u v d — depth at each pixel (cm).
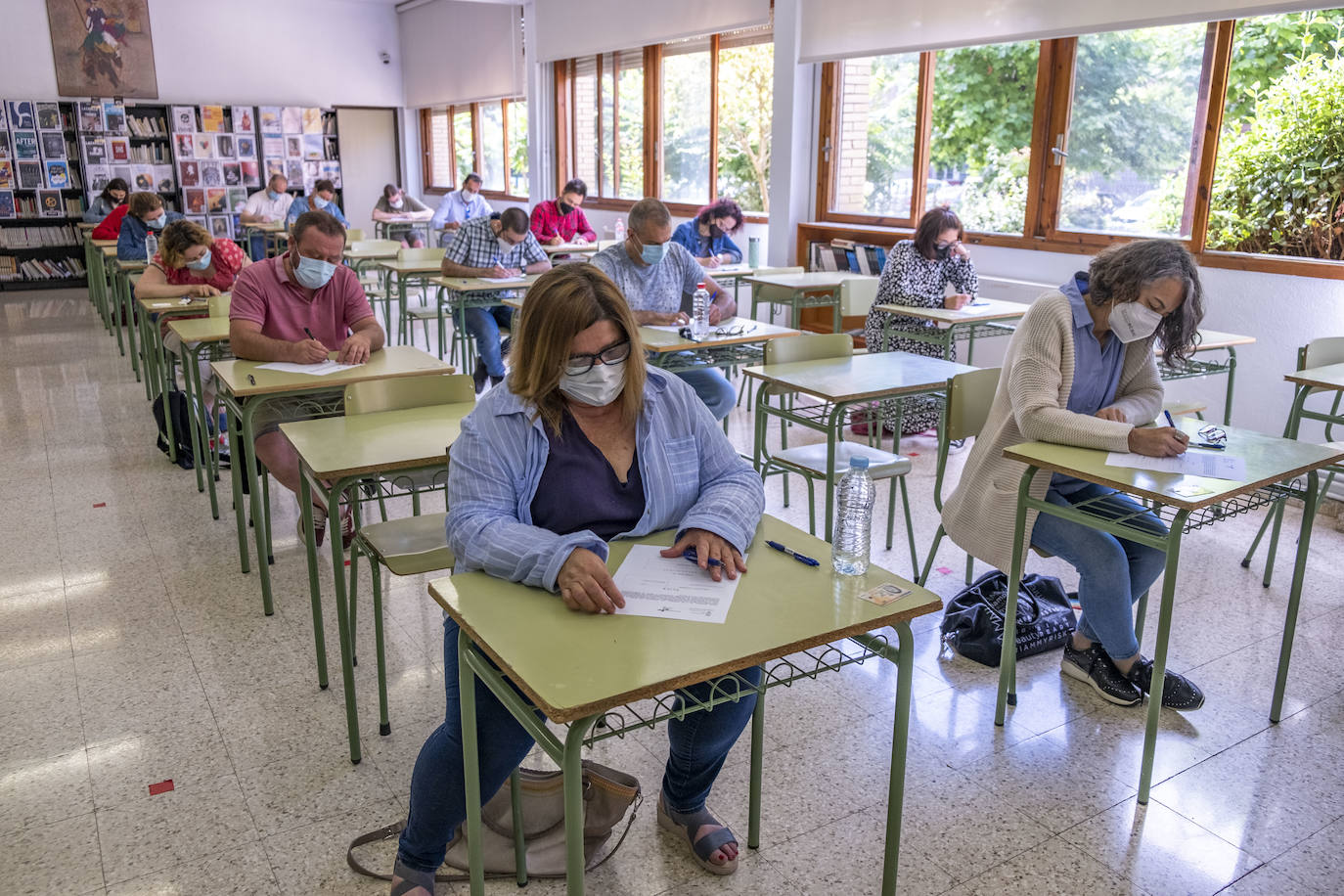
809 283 542
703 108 809
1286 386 435
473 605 147
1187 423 259
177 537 357
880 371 333
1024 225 562
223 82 1220
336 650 275
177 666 265
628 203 922
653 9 823
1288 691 259
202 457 408
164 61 1177
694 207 835
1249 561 347
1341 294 412
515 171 1166
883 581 159
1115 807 211
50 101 1084
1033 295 545
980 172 589
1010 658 238
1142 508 248
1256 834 202
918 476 436
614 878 186
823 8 652
